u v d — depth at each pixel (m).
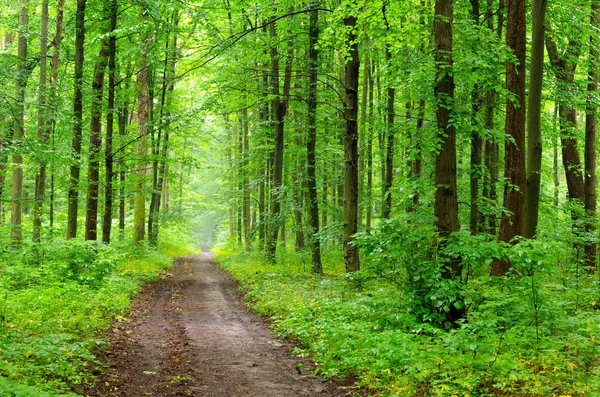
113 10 17.39
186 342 9.60
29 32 18.98
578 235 13.76
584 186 16.52
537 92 11.50
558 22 14.91
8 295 10.79
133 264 22.16
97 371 7.11
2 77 13.70
